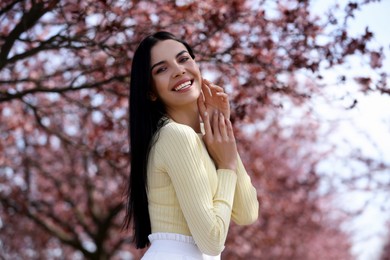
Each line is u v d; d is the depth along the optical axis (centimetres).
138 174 308
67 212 1270
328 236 1503
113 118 750
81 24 561
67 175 1203
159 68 313
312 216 1330
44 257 1403
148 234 313
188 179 285
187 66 315
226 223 283
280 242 1302
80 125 990
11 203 1105
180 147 289
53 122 1012
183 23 594
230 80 631
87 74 629
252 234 1200
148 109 317
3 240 1321
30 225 1287
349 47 573
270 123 1059
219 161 304
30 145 1069
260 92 618
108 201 1247
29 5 571
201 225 279
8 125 927
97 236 1132
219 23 581
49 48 557
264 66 600
